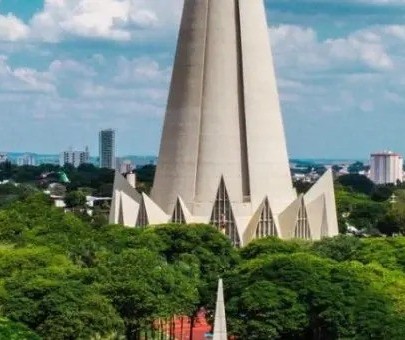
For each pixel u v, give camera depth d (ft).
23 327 342.03
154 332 440.86
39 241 547.08
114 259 433.07
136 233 563.48
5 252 475.31
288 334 396.16
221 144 644.27
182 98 654.53
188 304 413.18
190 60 654.12
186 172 646.74
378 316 376.68
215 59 648.79
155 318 400.06
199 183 643.86
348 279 411.34
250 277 411.95
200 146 647.15
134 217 641.40
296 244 549.13
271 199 647.97
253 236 621.72
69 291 377.50
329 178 653.71
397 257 513.86
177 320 513.04
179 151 651.25
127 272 412.36
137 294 393.91
